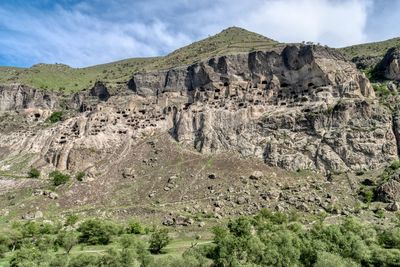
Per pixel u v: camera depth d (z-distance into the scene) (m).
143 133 148.00
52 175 132.25
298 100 137.62
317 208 99.31
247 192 109.25
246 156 126.69
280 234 69.31
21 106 186.12
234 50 176.00
